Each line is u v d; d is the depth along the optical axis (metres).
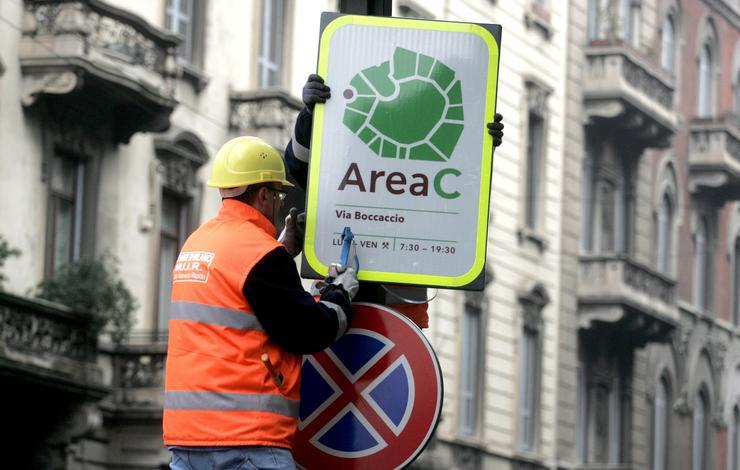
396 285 11.45
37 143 40.31
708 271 80.62
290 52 50.53
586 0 69.62
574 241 67.75
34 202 40.16
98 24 40.78
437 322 57.09
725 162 78.38
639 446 72.44
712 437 80.19
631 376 71.88
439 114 11.30
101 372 39.56
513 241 62.59
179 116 45.31
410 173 11.28
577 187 68.06
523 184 63.56
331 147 11.31
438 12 57.38
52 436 39.34
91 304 38.91
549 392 65.19
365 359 11.23
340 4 12.40
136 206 43.81
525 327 63.97
